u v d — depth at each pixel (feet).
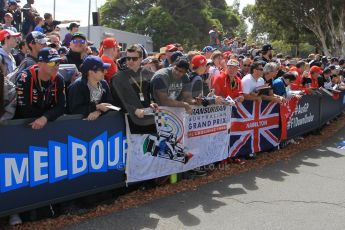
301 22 104.94
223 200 16.14
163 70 16.55
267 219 14.42
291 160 23.09
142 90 15.90
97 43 60.64
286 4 101.81
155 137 16.35
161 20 139.33
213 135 19.60
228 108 20.39
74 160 13.58
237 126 21.30
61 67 15.29
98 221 13.50
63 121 13.07
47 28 29.22
